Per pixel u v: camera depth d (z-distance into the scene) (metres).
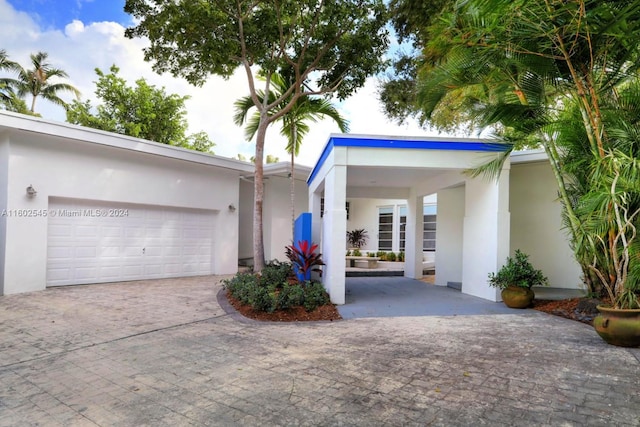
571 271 9.26
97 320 6.54
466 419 2.99
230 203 13.57
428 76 7.68
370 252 18.84
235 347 5.01
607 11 4.29
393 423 2.95
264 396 3.49
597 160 5.30
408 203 13.26
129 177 10.93
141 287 10.00
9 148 8.74
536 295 8.31
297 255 8.65
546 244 9.55
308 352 4.75
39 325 6.21
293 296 6.96
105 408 3.33
